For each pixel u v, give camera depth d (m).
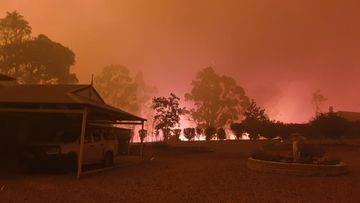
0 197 9.42
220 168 16.56
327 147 26.86
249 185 11.97
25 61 40.50
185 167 17.12
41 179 12.53
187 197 9.96
